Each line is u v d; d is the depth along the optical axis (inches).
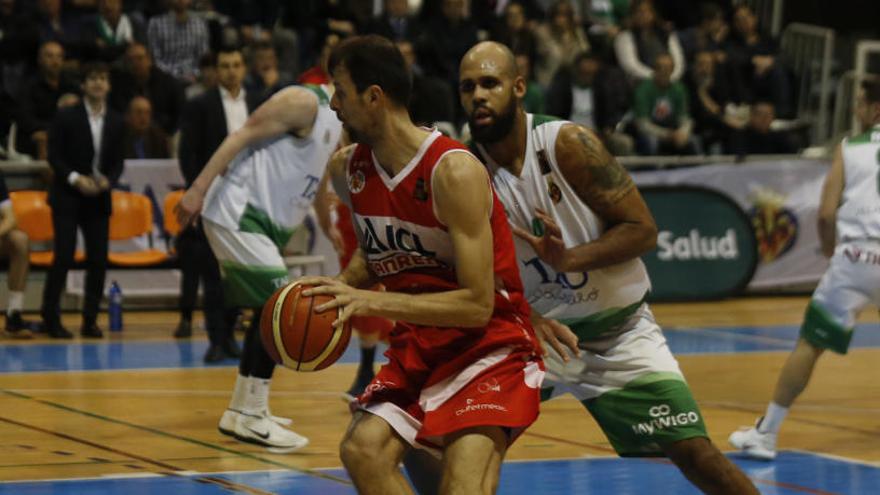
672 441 384.8
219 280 839.1
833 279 553.6
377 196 320.5
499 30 1327.5
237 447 553.9
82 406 658.2
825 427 633.0
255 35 1346.0
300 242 1063.6
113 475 492.4
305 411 654.5
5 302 1042.7
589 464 532.4
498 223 326.0
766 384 765.9
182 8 1233.4
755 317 1106.1
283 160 553.3
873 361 881.5
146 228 1037.2
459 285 322.0
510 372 325.1
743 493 378.9
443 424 319.3
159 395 698.8
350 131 331.9
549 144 379.6
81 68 1121.4
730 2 1546.5
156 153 1075.9
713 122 1331.2
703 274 1198.9
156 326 1021.2
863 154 565.0
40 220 1013.8
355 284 349.7
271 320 316.5
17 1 1209.4
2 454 532.1
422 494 344.8
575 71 1262.3
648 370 388.8
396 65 313.1
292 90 550.3
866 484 501.0
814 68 1589.6
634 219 379.9
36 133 1093.8
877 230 553.6
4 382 741.3
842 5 1702.8
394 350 335.0
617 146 1221.7
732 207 1205.1
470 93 368.8
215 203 552.7
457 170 307.9
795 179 1228.5
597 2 1510.8
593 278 387.9
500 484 492.7
